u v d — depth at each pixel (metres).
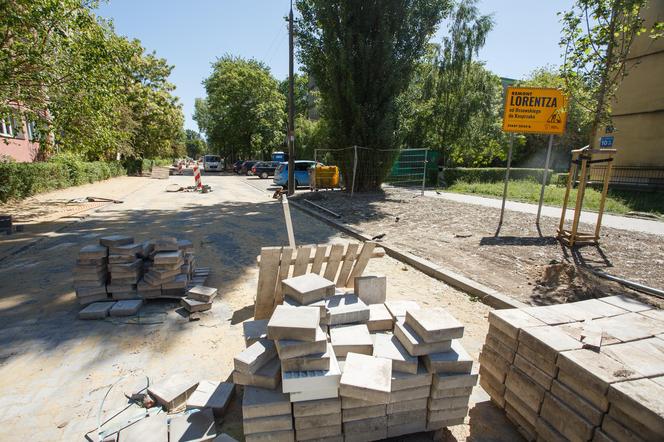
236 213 11.65
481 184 19.06
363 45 14.45
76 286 4.05
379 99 15.35
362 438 2.15
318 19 15.22
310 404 2.01
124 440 2.10
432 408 2.18
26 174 13.12
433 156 21.05
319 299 2.71
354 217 10.26
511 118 8.02
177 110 33.78
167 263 4.14
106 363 3.05
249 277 5.33
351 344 2.33
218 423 2.38
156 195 16.36
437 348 2.20
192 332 3.61
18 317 3.87
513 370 2.35
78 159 18.25
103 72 9.75
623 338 2.14
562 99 7.68
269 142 41.81
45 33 8.19
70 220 9.53
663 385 1.68
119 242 4.14
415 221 9.45
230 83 40.91
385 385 1.96
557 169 29.80
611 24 5.50
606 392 1.70
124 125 24.09
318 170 18.14
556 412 1.99
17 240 7.22
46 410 2.47
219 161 43.72
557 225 8.35
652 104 16.34
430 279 5.32
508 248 6.44
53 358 3.11
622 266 5.30
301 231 8.91
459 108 23.00
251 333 2.59
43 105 9.51
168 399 2.48
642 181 16.39
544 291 4.50
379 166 16.02
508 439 2.29
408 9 14.46
